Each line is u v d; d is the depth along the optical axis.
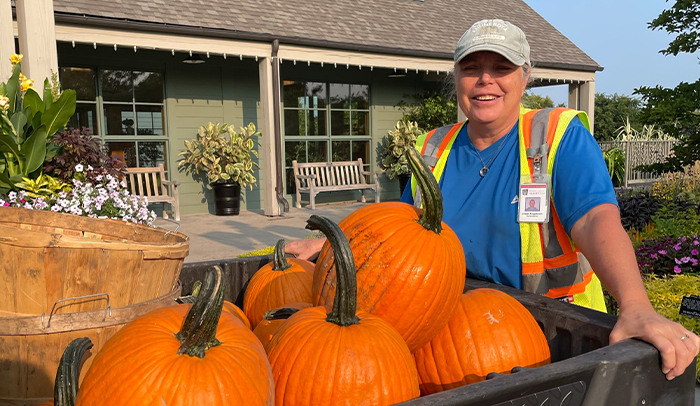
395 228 1.38
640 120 9.10
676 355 1.19
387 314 1.33
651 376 1.19
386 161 14.35
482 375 1.38
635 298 1.39
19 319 1.77
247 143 11.75
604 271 1.53
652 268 5.32
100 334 1.86
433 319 1.36
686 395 1.27
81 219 2.16
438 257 1.35
